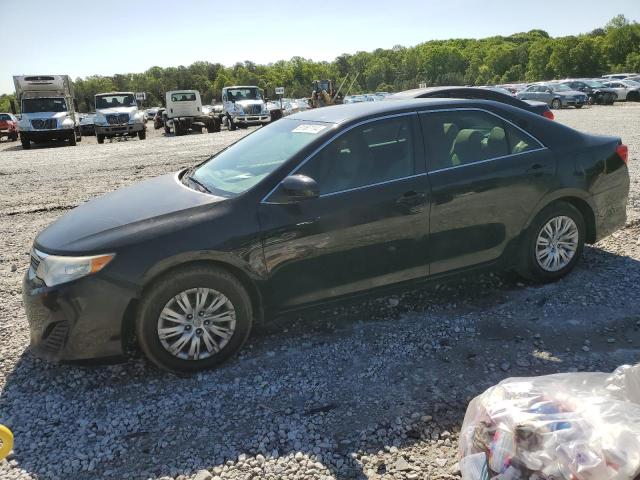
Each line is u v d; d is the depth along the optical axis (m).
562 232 4.59
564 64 112.38
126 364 3.67
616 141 4.84
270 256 3.57
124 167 13.02
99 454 2.81
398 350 3.73
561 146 4.52
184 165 12.96
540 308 4.25
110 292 3.26
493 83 154.00
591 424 2.02
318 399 3.22
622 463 1.90
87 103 28.17
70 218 3.86
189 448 2.84
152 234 3.37
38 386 3.45
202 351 3.53
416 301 4.48
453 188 4.04
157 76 175.12
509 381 2.42
